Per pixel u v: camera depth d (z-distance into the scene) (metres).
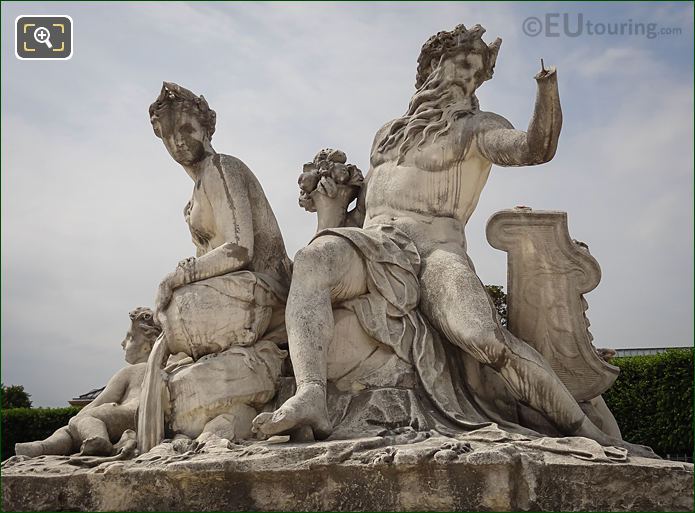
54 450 3.54
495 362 3.55
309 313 3.51
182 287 3.75
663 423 8.09
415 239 4.02
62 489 3.09
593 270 3.89
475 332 3.55
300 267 3.62
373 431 3.34
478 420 3.54
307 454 2.99
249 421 3.58
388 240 3.88
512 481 2.89
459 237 4.09
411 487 2.91
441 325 3.71
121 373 4.09
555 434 3.65
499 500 2.87
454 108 4.20
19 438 9.55
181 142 4.04
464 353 3.80
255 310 3.76
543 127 3.55
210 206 4.02
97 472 3.10
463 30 4.30
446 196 4.12
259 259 4.06
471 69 4.27
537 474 2.92
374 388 3.59
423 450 2.94
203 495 2.99
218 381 3.53
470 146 4.09
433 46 4.34
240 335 3.70
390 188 4.20
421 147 4.17
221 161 4.03
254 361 3.64
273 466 2.96
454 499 2.88
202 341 3.67
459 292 3.67
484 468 2.89
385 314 3.72
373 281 3.74
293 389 3.69
